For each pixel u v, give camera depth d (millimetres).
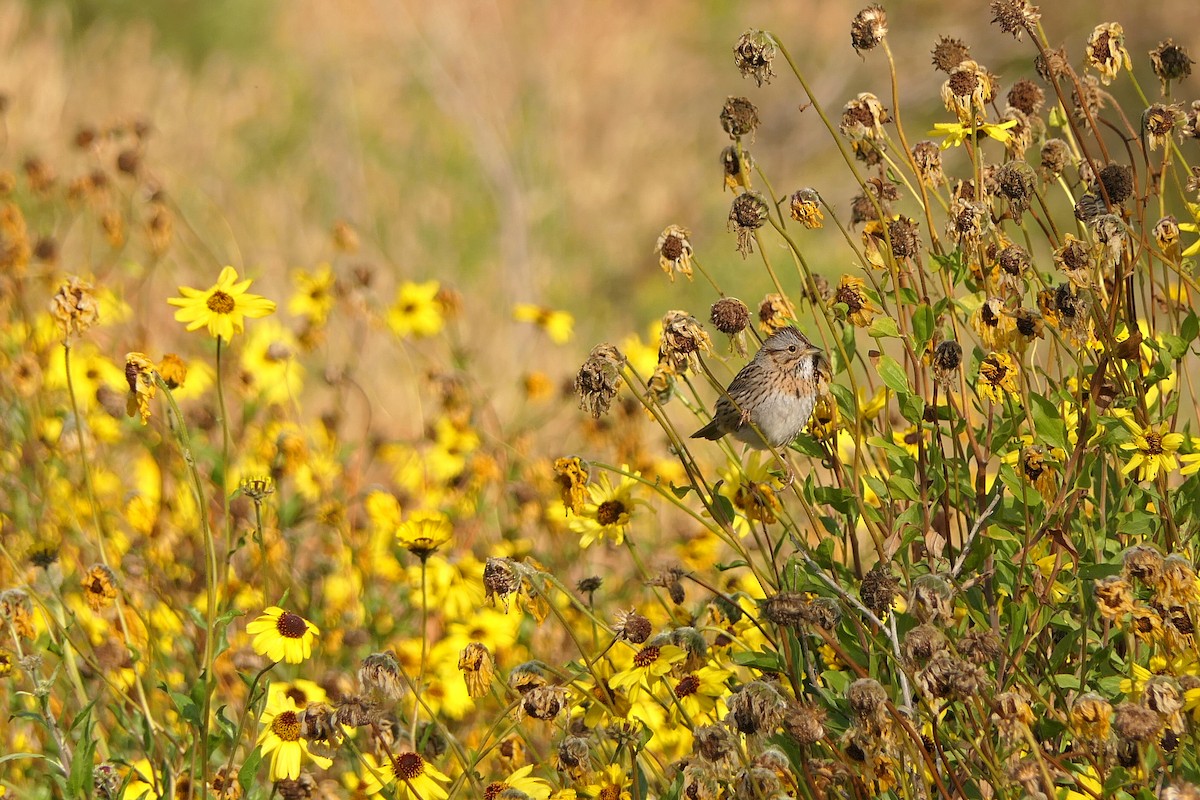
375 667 6477
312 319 13148
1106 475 7375
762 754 5812
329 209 24344
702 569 10633
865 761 6031
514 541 11055
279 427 12117
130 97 26766
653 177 27516
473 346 18594
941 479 7266
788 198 7414
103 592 7805
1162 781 5707
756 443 8805
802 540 7453
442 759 7949
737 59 7258
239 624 9953
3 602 7168
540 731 9039
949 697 5723
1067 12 32344
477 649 6641
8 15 28016
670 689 6781
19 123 23781
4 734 8641
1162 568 5793
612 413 12383
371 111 28750
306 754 7215
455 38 31391
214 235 21484
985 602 7141
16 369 11648
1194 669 5887
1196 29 30266
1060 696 6609
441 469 12125
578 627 9805
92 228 16922
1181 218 19453
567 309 22375
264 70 29844
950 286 7383
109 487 11602
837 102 31891
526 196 25453
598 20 34688
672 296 23594
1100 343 7020
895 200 7992
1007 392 7113
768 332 8141
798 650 6695
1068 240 6789
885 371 7121
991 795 6262
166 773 7309
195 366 12094
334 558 11070
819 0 35625
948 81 7480
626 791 6594
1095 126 7484
